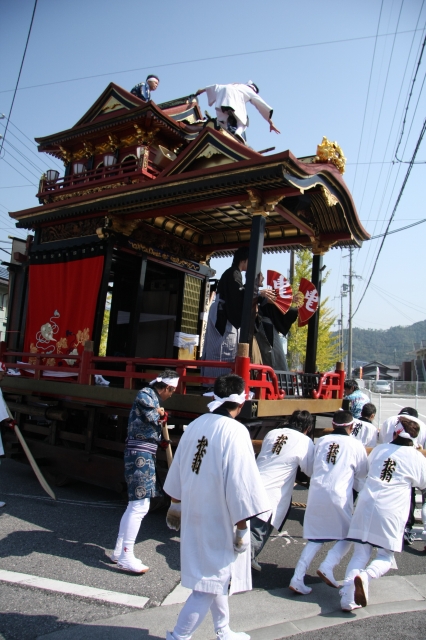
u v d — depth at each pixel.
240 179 5.65
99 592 3.97
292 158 5.32
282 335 7.57
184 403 5.52
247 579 3.07
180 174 6.12
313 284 7.77
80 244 7.93
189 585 2.90
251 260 5.86
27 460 7.62
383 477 4.14
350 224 7.47
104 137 9.09
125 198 6.84
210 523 2.96
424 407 25.75
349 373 39.12
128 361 6.18
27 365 7.61
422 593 4.34
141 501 4.54
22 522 5.61
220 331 6.90
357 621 3.75
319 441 4.69
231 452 3.00
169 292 9.60
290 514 6.71
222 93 7.34
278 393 5.94
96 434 6.74
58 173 9.55
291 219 6.95
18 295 9.62
